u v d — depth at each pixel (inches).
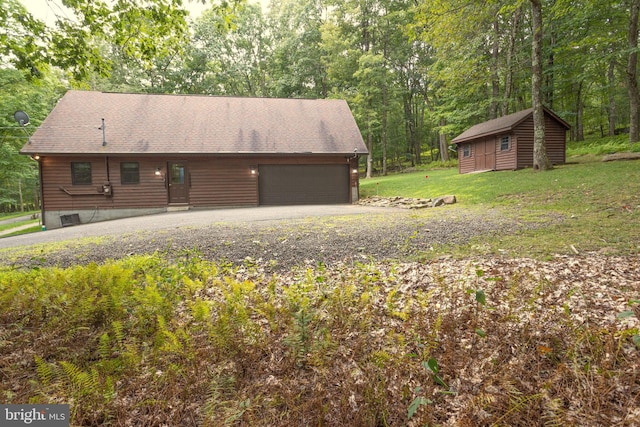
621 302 120.7
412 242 239.1
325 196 700.0
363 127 1305.4
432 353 97.6
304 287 149.1
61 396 83.2
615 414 68.4
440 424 73.5
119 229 382.3
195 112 722.8
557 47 754.8
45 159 585.9
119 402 84.4
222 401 81.3
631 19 597.6
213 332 104.5
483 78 671.1
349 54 1134.4
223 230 313.6
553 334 99.1
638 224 230.8
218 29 253.9
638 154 505.4
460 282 152.9
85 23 222.4
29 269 204.2
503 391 77.7
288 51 1353.3
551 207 326.6
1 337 115.6
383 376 85.3
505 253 198.2
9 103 748.0
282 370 96.4
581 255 182.9
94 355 109.9
